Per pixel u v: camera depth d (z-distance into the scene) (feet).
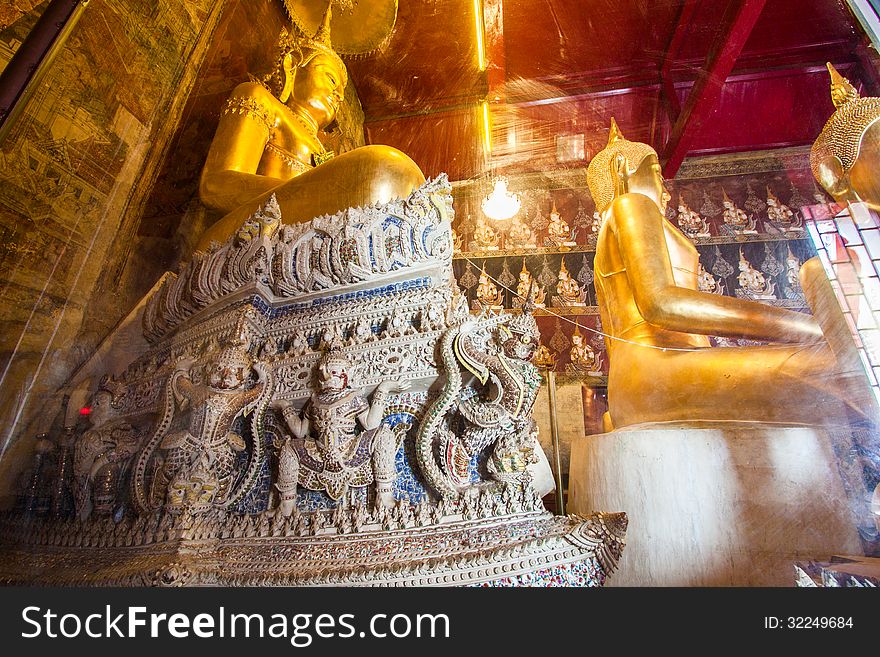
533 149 10.17
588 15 8.90
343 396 4.61
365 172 6.21
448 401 4.34
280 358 5.09
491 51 10.73
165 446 4.44
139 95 7.57
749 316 5.71
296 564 3.80
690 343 6.66
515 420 4.23
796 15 6.33
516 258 9.17
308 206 6.33
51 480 4.86
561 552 3.73
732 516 4.67
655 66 9.22
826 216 4.74
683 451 5.06
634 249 6.60
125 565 3.87
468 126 11.18
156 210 7.68
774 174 6.77
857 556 4.01
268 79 11.35
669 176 7.68
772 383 5.14
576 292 8.73
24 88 5.13
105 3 6.85
